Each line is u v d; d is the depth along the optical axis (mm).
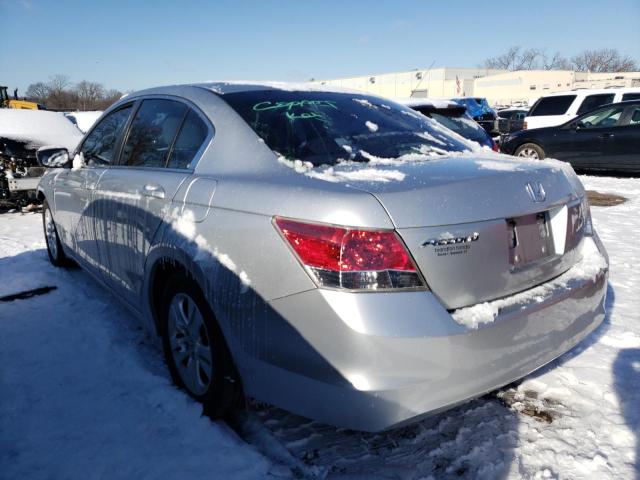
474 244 1939
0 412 2508
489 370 1929
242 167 2318
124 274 3080
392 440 2295
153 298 2783
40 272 4656
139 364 2922
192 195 2391
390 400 1774
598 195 8523
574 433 2318
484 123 13906
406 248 1817
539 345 2104
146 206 2701
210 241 2199
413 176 2045
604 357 2949
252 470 2088
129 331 3396
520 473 2084
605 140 10398
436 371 1810
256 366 2043
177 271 2494
